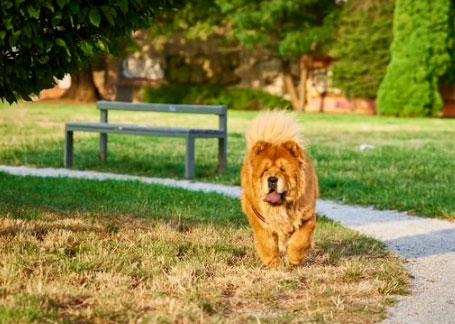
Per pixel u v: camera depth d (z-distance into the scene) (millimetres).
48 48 7309
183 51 44812
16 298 5941
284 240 7594
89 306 5953
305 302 6375
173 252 7914
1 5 6801
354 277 7227
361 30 37875
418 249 8906
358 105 41469
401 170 15727
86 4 7223
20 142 20016
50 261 7188
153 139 21812
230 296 6570
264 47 39562
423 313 6273
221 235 8961
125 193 12023
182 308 5949
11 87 7758
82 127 16016
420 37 36031
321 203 12391
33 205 10445
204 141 21438
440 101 36656
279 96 42188
